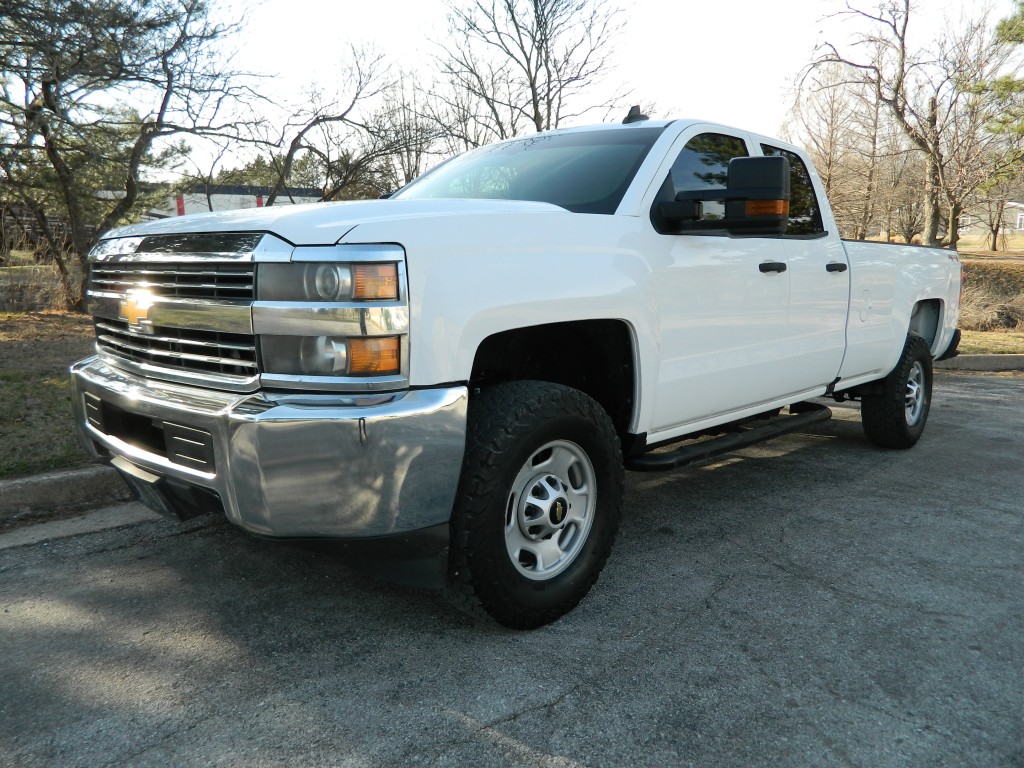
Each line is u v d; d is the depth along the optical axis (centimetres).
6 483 381
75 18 879
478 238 255
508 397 266
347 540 236
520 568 271
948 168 1875
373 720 224
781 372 401
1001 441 575
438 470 239
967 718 227
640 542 366
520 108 1794
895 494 443
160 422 259
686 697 236
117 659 257
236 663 255
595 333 315
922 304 570
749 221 304
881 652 264
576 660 257
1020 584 321
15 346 826
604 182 334
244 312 235
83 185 1199
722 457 526
